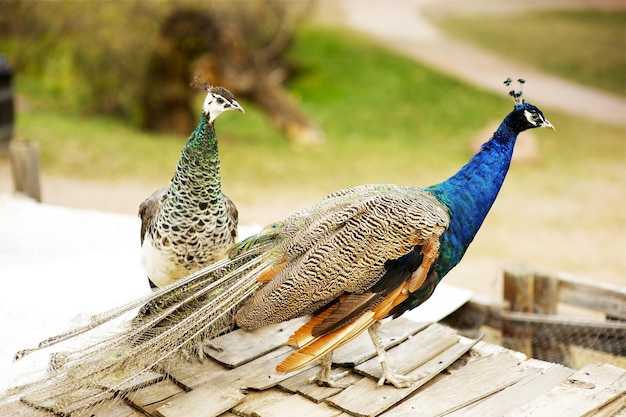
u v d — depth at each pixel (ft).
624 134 71.31
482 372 16.83
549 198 52.42
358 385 16.19
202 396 15.61
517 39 101.40
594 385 15.94
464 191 15.96
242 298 14.94
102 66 67.21
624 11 113.70
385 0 117.50
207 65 64.75
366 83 83.92
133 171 52.90
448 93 81.66
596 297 24.36
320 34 95.86
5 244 28.25
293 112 67.26
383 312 14.94
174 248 16.69
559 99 80.12
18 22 67.26
